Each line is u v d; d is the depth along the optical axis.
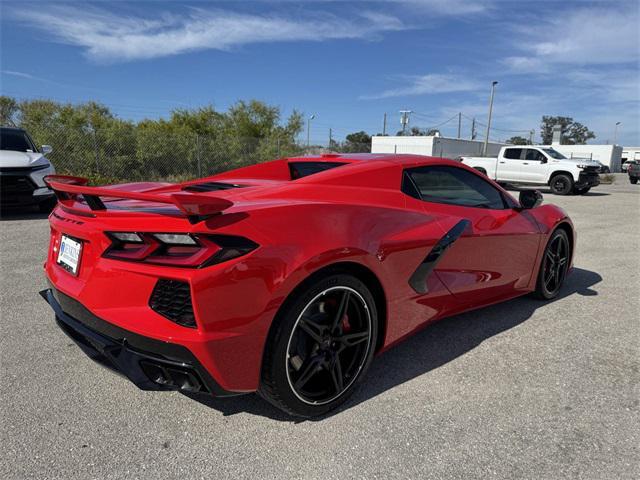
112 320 1.90
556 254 3.87
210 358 1.75
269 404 2.27
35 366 2.60
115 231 1.88
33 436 1.97
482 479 1.75
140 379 1.86
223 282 1.74
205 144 17.12
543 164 17.16
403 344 2.98
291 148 20.91
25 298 3.71
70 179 2.40
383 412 2.20
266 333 1.87
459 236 2.78
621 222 8.91
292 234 1.93
